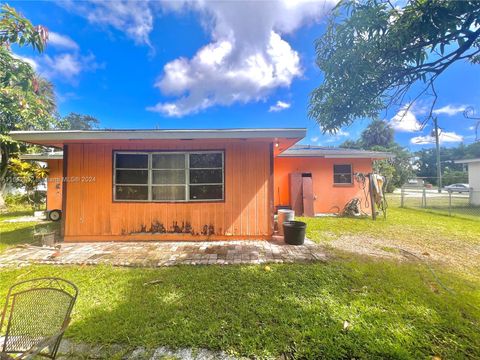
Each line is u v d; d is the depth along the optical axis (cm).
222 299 262
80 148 508
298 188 859
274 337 202
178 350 190
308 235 557
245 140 498
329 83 246
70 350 190
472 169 1174
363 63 213
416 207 1084
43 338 154
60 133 432
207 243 491
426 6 175
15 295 170
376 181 806
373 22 196
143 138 438
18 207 1031
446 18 173
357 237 539
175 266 363
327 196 890
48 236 468
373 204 776
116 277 320
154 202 514
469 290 283
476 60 216
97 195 509
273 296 269
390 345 190
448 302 254
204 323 220
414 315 230
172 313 235
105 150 510
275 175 895
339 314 232
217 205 518
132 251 434
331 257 397
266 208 522
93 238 507
